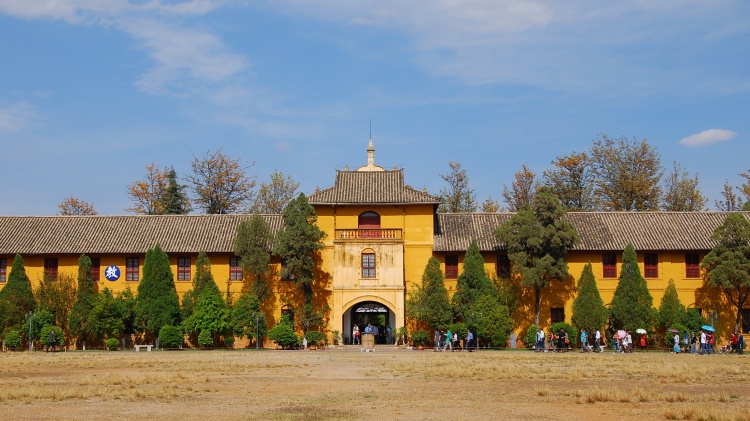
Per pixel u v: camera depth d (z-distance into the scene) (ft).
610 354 179.11
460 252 216.74
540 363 141.69
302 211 211.20
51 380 110.11
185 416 74.90
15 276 208.13
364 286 210.59
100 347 207.62
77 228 222.69
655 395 87.66
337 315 209.97
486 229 220.43
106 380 106.73
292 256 206.80
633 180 310.24
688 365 133.28
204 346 202.80
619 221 221.87
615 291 208.03
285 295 215.92
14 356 168.76
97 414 76.33
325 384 104.12
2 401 85.51
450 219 225.56
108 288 210.59
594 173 319.47
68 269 215.92
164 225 223.30
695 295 213.87
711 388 99.45
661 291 214.07
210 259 216.95
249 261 206.59
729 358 161.38
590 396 85.40
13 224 224.33
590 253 216.13
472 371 120.47
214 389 97.40
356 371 124.26
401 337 206.39
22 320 204.03
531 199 331.16
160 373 119.75
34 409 79.77
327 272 215.72
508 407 81.00
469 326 201.57
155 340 207.10
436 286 204.54
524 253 204.13
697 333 201.87
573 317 205.77
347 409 79.56
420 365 135.13
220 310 203.10
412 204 216.74
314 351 191.83
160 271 207.51
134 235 219.20
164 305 205.16
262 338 209.36
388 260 211.61
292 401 85.81
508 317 203.31
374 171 224.94
